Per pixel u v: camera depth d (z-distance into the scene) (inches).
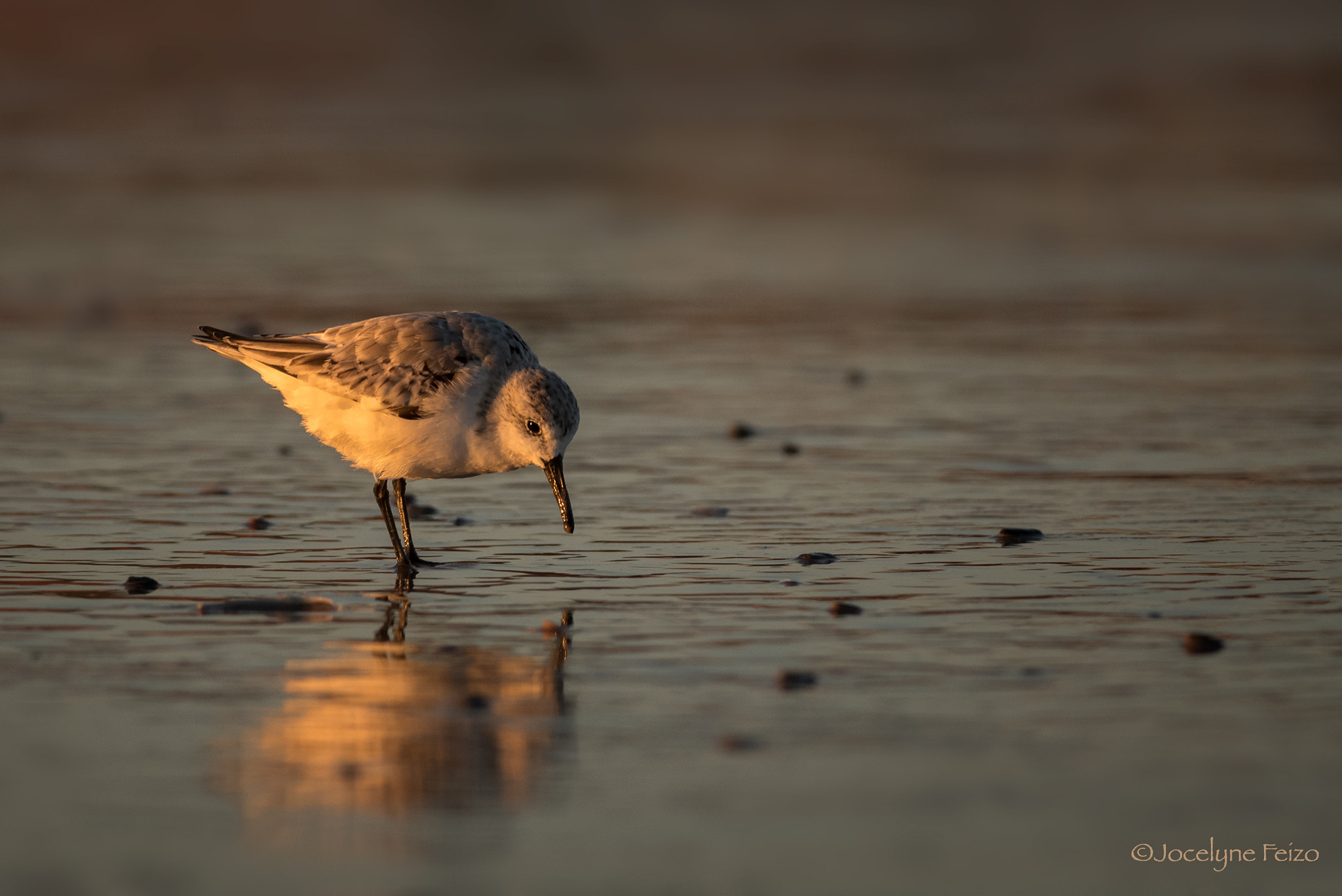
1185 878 246.2
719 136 1635.1
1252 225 1162.6
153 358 743.7
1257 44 2411.4
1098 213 1221.7
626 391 684.7
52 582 409.7
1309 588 402.9
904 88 2060.8
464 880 245.1
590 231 1144.8
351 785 279.3
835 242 1112.2
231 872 247.3
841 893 241.9
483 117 1756.9
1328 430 605.9
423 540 463.2
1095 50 2370.8
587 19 2332.7
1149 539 454.9
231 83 1939.0
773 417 636.1
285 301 853.8
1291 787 277.3
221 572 423.5
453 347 435.2
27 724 307.4
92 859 251.4
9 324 816.3
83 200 1219.9
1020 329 835.4
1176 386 692.1
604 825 263.9
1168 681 331.9
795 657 349.7
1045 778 281.1
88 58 1957.4
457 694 327.3
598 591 406.9
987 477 537.3
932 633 366.6
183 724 308.8
